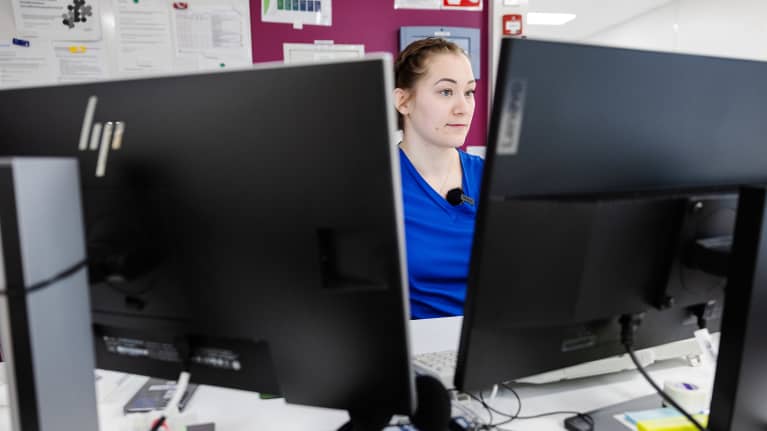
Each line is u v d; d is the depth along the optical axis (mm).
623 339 584
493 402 761
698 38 3088
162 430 657
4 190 414
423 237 1248
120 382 842
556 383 822
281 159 480
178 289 543
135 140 517
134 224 533
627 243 525
